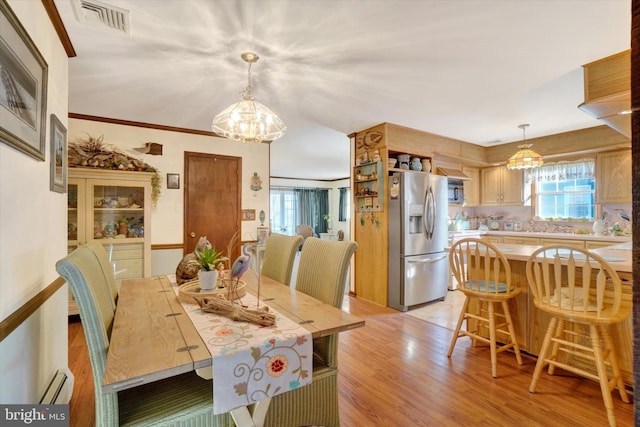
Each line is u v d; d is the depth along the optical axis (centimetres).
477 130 434
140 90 292
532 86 284
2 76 111
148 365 102
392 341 288
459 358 253
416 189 393
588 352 217
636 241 48
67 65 216
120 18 186
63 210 203
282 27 197
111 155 361
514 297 260
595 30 196
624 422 175
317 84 279
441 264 425
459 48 220
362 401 196
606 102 229
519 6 175
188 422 123
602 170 438
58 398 168
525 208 543
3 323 115
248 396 114
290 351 123
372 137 414
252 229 473
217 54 229
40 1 158
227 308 146
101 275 148
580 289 221
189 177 427
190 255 211
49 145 172
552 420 178
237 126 262
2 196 116
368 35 204
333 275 181
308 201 1087
